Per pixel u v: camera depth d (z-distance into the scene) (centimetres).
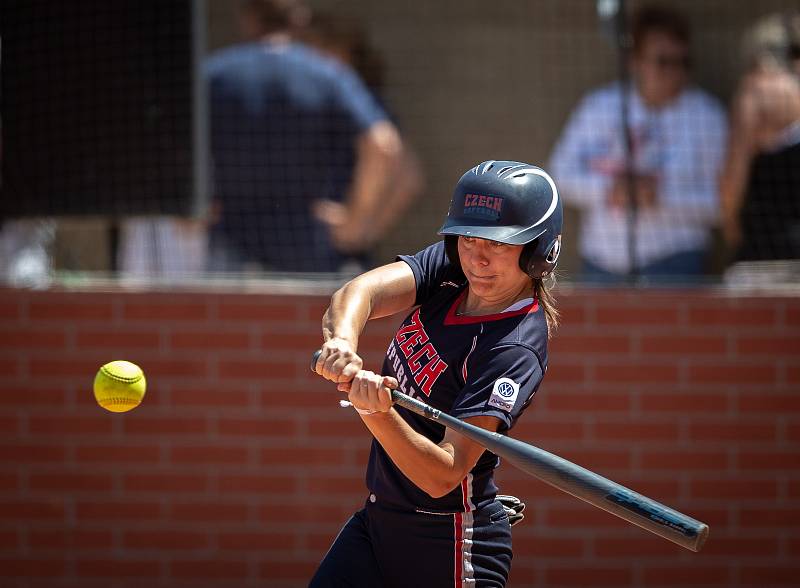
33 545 1873
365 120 2097
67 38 1861
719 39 2286
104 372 1173
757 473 1866
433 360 1114
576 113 2231
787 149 2075
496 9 2494
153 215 1859
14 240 2045
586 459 1862
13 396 1875
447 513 1135
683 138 2173
